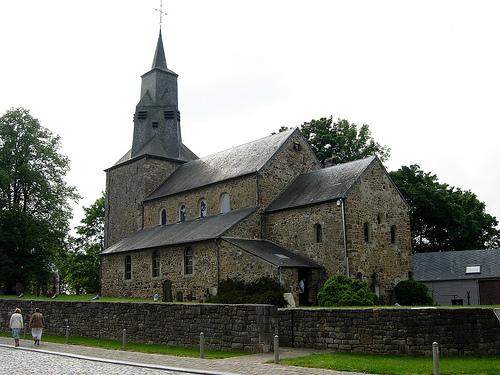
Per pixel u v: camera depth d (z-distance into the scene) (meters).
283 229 34.22
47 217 50.44
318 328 17.66
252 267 30.27
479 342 15.41
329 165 40.50
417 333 15.62
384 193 33.44
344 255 30.28
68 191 52.00
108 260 42.62
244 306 18.33
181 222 41.44
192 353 18.17
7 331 29.00
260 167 36.06
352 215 31.06
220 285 31.83
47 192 49.44
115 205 49.09
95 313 24.55
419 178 54.91
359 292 27.14
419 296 31.70
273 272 28.98
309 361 15.07
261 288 29.20
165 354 18.20
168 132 49.16
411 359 14.96
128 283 40.12
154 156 46.78
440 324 15.43
